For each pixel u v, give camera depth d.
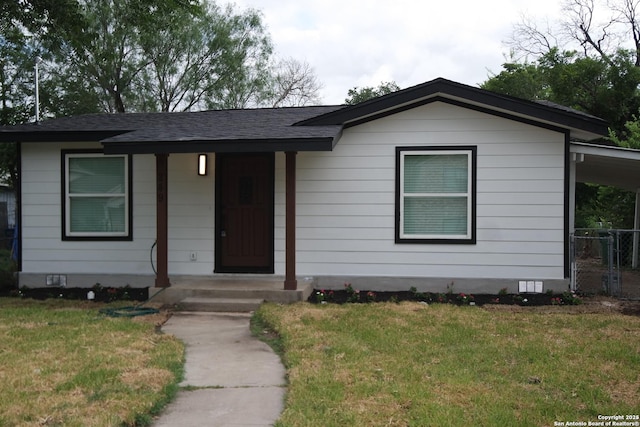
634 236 13.57
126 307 8.28
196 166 9.66
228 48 25.47
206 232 9.66
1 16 12.02
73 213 9.97
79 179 9.95
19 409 4.07
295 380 4.78
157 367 5.18
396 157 9.04
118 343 5.98
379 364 5.21
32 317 7.43
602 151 8.74
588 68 19.89
